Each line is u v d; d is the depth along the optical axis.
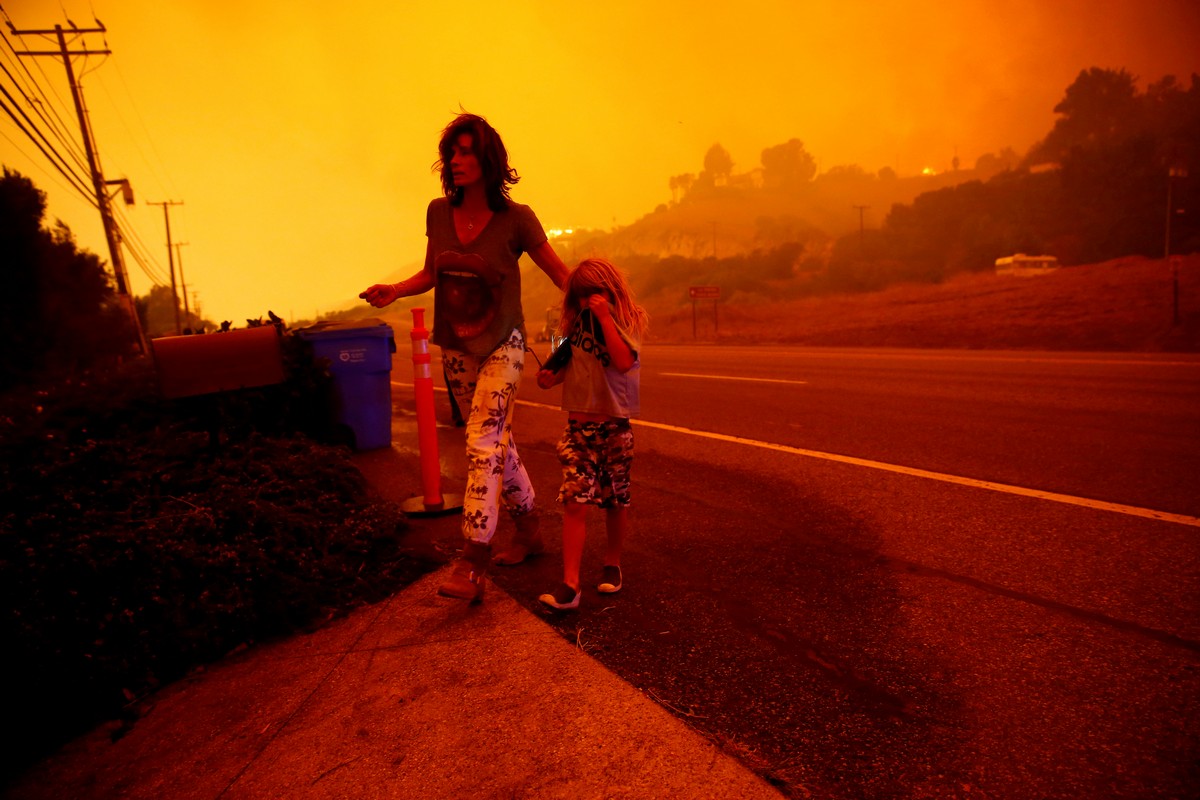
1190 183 58.41
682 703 2.56
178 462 4.68
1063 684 2.60
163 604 3.09
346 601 3.52
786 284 74.69
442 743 2.42
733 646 2.96
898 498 4.86
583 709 2.55
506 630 3.18
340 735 2.51
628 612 3.31
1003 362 12.46
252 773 2.35
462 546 4.23
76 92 25.84
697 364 15.27
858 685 2.65
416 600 3.54
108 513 3.63
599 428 3.43
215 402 5.01
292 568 3.61
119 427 5.72
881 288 66.56
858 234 82.25
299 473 4.80
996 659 2.79
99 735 2.62
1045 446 6.11
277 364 4.88
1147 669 2.67
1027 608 3.19
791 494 5.08
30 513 3.67
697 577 3.69
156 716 2.71
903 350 17.11
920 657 2.83
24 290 22.98
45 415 5.71
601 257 3.45
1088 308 23.55
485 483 3.38
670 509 4.84
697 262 90.25
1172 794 2.03
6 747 2.54
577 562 3.41
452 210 3.59
